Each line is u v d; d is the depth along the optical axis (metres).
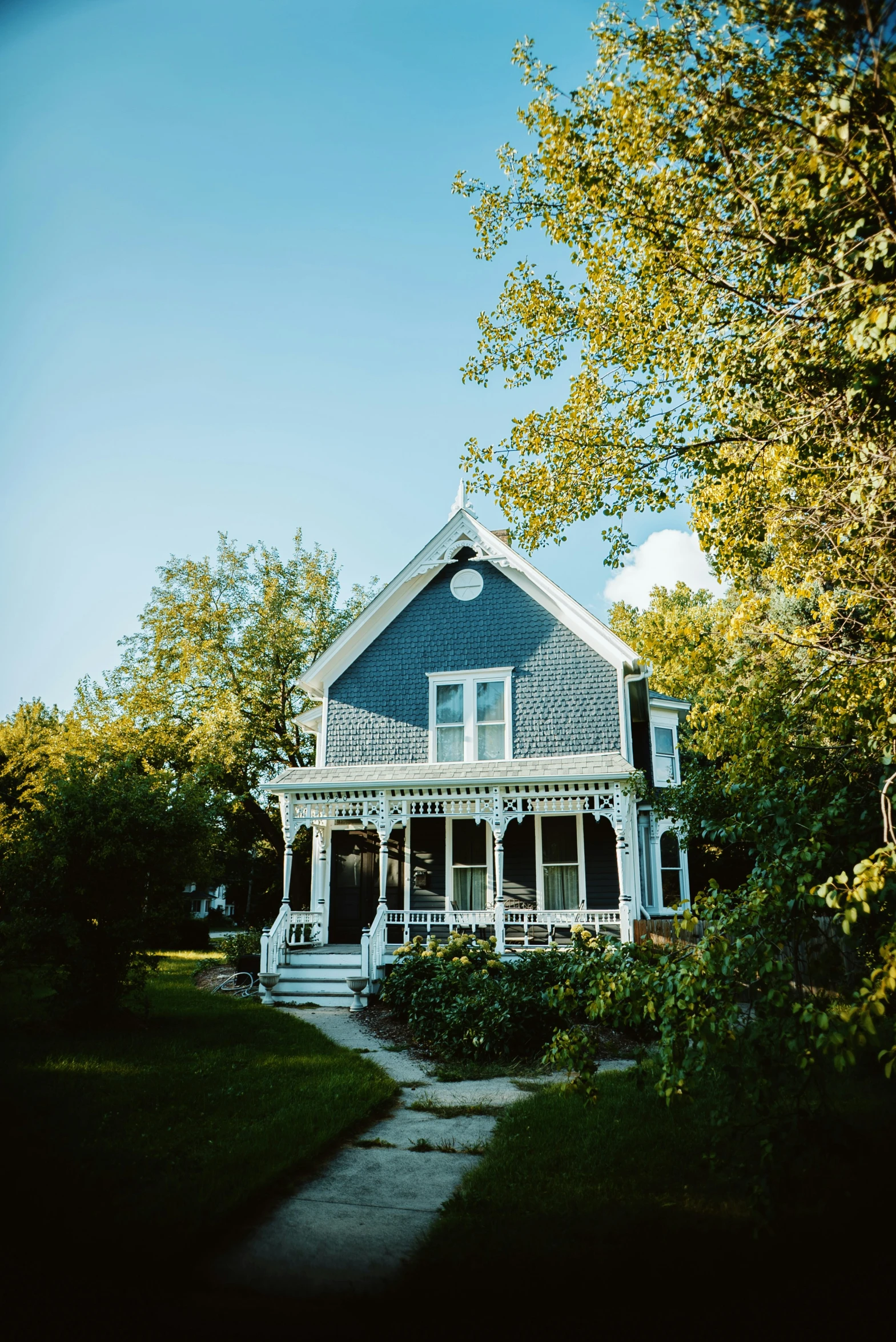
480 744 17.36
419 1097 8.28
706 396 9.06
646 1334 3.59
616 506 10.21
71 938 10.12
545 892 16.39
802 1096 4.72
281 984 14.90
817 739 6.26
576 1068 5.43
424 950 14.02
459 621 18.25
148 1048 9.47
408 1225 4.94
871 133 5.98
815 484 7.30
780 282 8.15
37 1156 5.59
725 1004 4.53
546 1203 5.08
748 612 7.54
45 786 11.41
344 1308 3.88
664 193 8.15
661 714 20.20
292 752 29.98
